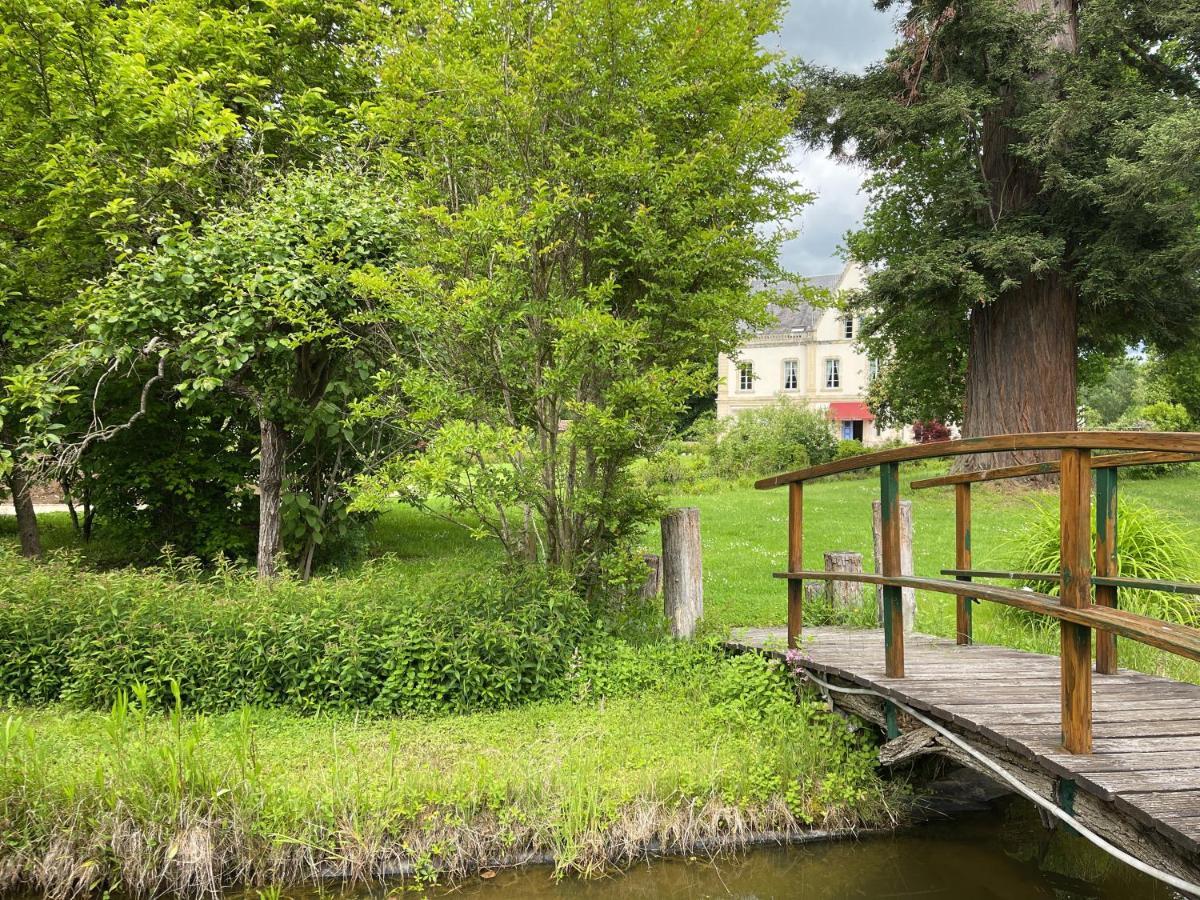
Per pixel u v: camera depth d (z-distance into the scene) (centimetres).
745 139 640
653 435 638
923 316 1758
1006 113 1627
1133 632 280
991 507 1573
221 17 924
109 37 860
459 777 446
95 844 398
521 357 642
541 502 673
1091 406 5234
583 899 404
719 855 434
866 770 477
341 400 898
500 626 584
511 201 620
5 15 869
